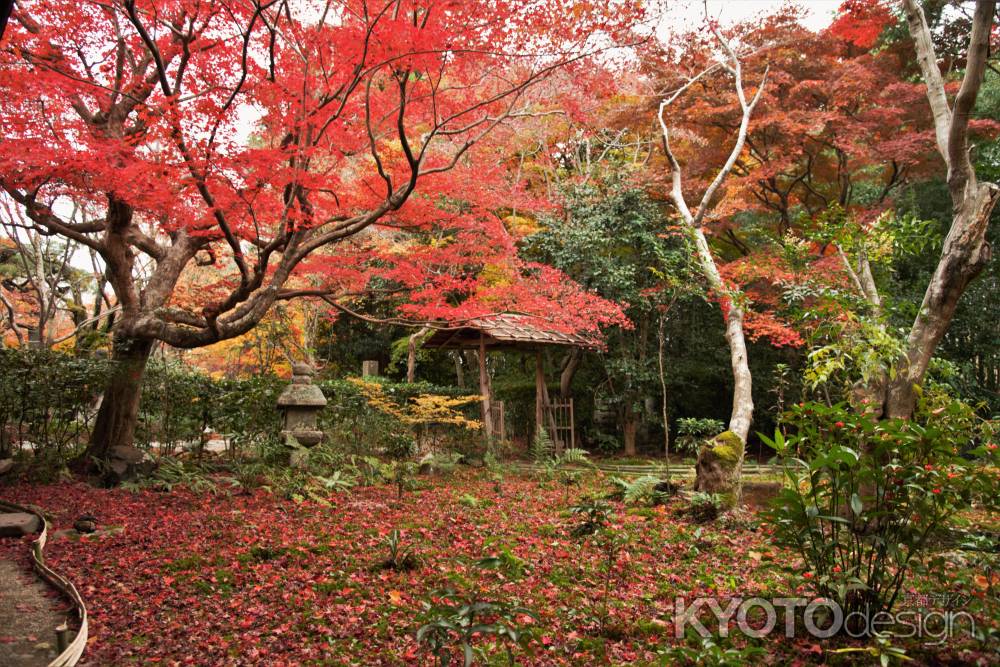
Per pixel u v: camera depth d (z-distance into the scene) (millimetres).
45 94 6387
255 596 4609
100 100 7289
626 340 16188
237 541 5930
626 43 6758
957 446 3539
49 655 3529
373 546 5992
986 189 6441
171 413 10031
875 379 6617
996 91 15164
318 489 8445
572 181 15906
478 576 5156
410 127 8898
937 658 3395
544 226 16391
